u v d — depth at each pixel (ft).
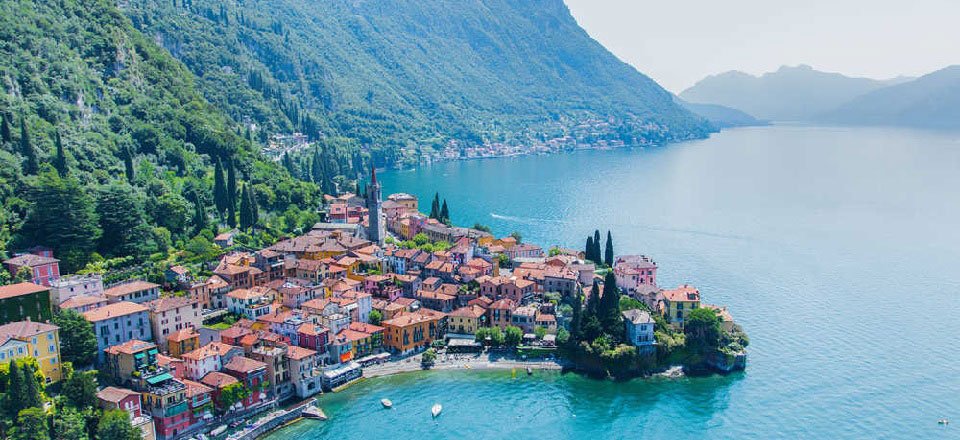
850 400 651.25
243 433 579.89
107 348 627.46
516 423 621.72
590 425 620.08
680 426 616.80
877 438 593.01
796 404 647.15
